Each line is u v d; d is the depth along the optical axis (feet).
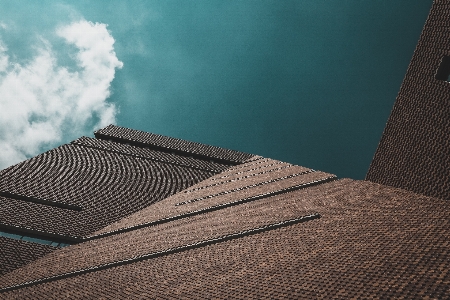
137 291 30.19
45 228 59.67
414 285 17.70
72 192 78.69
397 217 29.35
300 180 69.67
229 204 61.36
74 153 111.75
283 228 37.68
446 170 35.24
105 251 47.83
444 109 37.68
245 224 44.27
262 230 39.40
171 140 162.40
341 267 22.81
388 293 17.66
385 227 27.76
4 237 54.75
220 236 41.19
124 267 39.14
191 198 78.07
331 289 19.99
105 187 86.43
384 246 23.94
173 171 112.37
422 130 40.81
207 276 29.55
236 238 39.19
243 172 108.06
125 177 97.14
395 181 43.55
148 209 74.18
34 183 78.64
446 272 17.90
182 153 150.51
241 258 32.04
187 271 32.30
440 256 19.92
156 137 162.50
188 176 110.63
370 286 18.94
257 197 61.67
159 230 54.39
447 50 38.91
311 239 31.45
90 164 102.99
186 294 26.17
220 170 125.39
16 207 65.00
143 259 40.42
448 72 39.55
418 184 39.19
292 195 54.80
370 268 21.17
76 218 66.23
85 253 49.26
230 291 24.26
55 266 45.52
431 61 41.37
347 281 20.52
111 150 126.21
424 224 25.95
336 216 35.68
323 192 49.83
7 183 74.84
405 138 43.62
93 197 78.54
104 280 35.88
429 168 37.96
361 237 27.53
